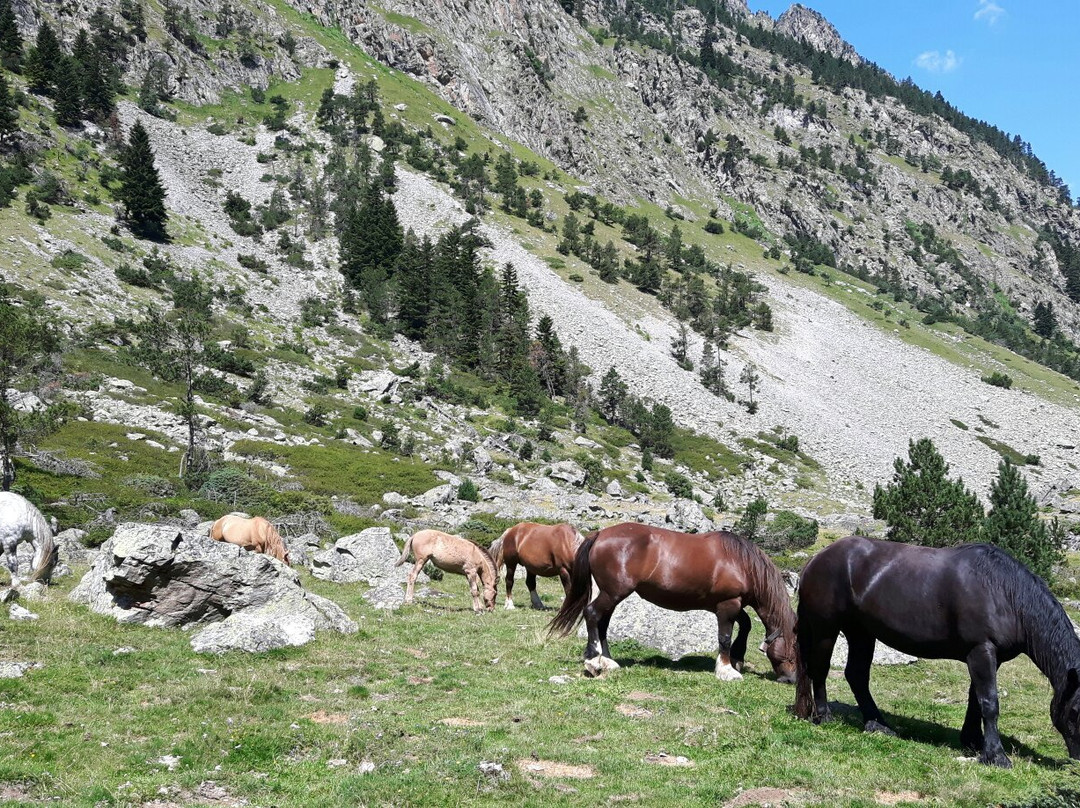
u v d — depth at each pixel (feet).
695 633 47.26
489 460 220.43
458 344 333.62
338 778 25.34
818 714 32.40
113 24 504.43
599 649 41.09
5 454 113.80
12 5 463.01
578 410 298.56
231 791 24.16
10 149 354.54
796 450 320.50
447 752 27.30
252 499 134.72
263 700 33.01
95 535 85.56
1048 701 41.57
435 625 52.44
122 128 430.61
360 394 265.13
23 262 268.00
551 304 402.72
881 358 474.49
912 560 30.17
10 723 27.81
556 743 28.91
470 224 448.65
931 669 48.80
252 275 349.00
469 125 632.79
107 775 24.48
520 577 88.22
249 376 248.52
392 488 174.70
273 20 616.39
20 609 42.88
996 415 422.82
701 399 350.64
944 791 24.48
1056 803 22.58
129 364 223.51
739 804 23.67
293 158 480.64
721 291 491.31
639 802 23.56
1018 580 28.02
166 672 35.37
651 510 197.36
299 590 47.70
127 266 298.35
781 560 123.44
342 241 396.57
